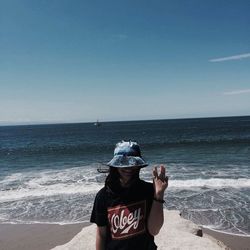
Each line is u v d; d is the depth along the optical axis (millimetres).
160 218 2748
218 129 87312
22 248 10664
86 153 38875
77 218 13188
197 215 13133
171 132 81312
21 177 22656
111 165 2715
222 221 12477
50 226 12453
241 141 47812
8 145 59438
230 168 23688
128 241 2775
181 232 7598
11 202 15711
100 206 2869
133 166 2658
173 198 15422
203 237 7652
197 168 24062
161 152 36188
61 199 15945
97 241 2943
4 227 12484
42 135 92312
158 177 2795
